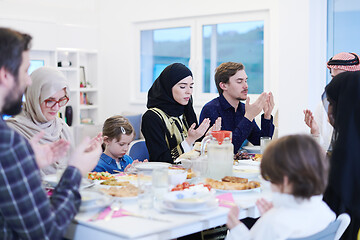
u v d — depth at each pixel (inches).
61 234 51.8
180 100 104.2
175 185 74.3
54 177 74.8
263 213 57.9
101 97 279.4
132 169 87.7
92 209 59.7
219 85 117.3
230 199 67.3
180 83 103.1
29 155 50.2
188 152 92.2
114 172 99.7
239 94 114.7
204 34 234.5
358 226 64.6
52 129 93.7
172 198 64.0
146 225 54.8
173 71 103.3
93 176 79.7
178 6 239.5
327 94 71.3
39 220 49.4
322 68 131.6
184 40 242.7
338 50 131.3
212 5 226.7
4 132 48.7
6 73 50.8
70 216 53.8
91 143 68.6
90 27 272.1
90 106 273.1
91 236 56.0
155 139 100.4
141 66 263.6
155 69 257.3
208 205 62.1
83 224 56.5
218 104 117.7
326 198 67.8
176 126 105.2
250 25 218.2
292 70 130.4
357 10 130.6
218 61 230.7
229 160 79.7
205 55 235.0
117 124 99.9
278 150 53.2
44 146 59.9
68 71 261.7
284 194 53.8
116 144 99.8
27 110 90.4
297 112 130.3
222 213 60.8
